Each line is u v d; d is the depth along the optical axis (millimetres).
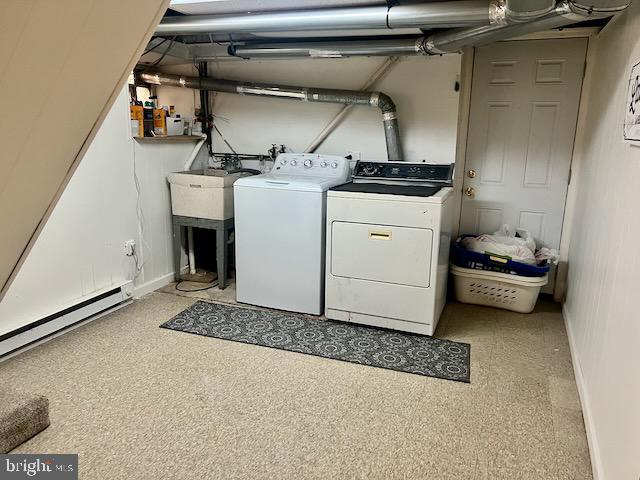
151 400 2203
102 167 3062
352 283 3029
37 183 1138
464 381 2422
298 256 3189
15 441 1854
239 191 3258
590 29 3189
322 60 3627
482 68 3537
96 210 3049
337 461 1825
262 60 3754
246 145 4059
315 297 3207
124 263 3346
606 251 2111
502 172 3646
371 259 2949
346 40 3301
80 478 1706
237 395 2264
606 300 1999
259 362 2586
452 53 3266
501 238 3504
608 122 2453
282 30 2734
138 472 1743
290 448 1894
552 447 1925
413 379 2439
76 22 886
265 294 3348
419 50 2971
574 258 3184
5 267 1310
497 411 2168
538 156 3527
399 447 1912
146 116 3512
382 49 3062
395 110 3412
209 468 1772
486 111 3596
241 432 1987
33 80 909
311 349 2748
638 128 1724
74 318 2893
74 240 2902
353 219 2939
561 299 3594
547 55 3363
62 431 1965
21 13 783
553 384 2406
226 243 3668
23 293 2605
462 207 3809
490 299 3449
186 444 1903
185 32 2902
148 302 3430
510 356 2705
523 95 3479
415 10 2383
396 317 2977
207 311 3283
